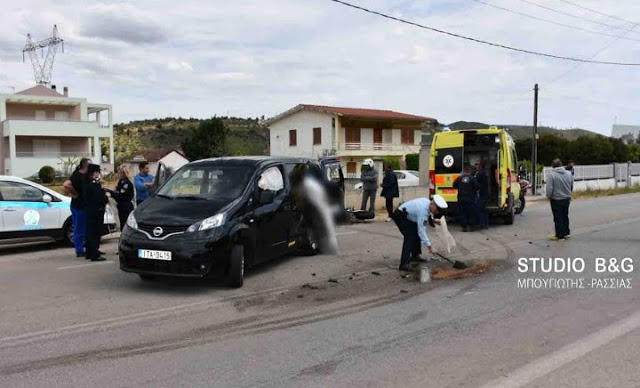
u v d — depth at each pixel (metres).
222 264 7.37
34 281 8.03
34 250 10.96
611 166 34.06
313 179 10.23
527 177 28.38
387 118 48.69
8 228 10.34
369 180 16.19
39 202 10.79
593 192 29.81
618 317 6.09
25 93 50.19
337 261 9.57
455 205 14.63
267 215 8.44
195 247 7.12
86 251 9.66
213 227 7.31
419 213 8.55
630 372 4.50
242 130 90.38
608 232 13.09
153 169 24.19
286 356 4.98
